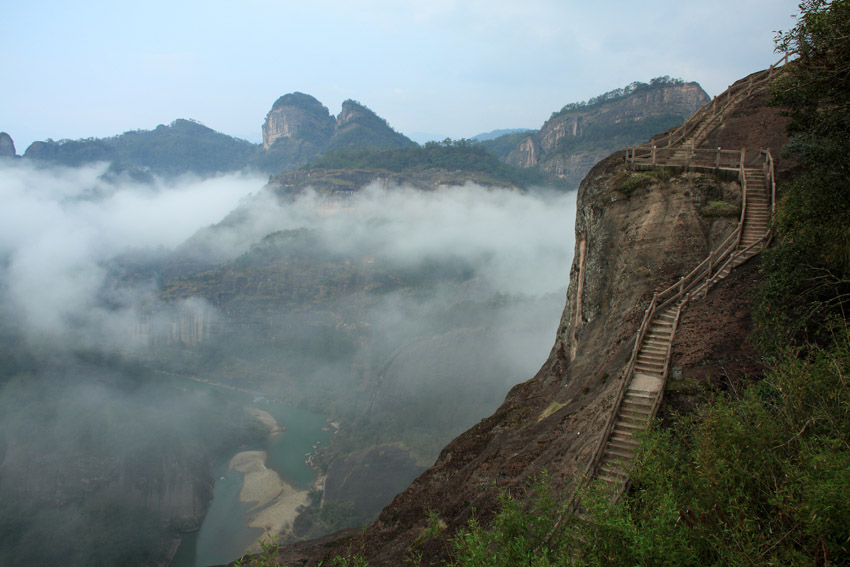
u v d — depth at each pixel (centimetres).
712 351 1980
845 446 1023
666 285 2700
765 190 2911
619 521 989
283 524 8925
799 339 1712
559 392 2831
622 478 1571
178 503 9281
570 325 3466
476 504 2150
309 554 2727
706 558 949
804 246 1677
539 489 1312
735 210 2912
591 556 1002
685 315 2244
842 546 835
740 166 3077
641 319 2552
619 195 3359
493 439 2841
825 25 1584
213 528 9019
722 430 1193
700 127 4012
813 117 1789
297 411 15625
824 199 1638
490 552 1148
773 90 1888
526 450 2309
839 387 1166
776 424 1226
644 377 1991
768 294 1783
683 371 1947
